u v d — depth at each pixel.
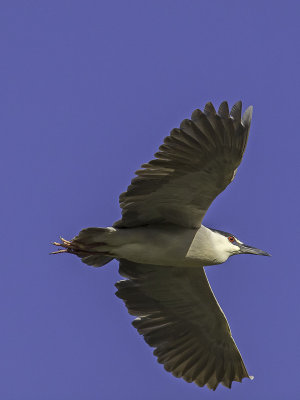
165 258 13.99
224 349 15.86
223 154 12.73
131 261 15.01
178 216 13.82
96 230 13.40
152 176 13.14
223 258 14.51
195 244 14.02
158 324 15.77
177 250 13.92
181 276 15.05
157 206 13.63
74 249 13.64
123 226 13.84
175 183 13.24
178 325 15.80
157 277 15.16
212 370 15.99
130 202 13.48
